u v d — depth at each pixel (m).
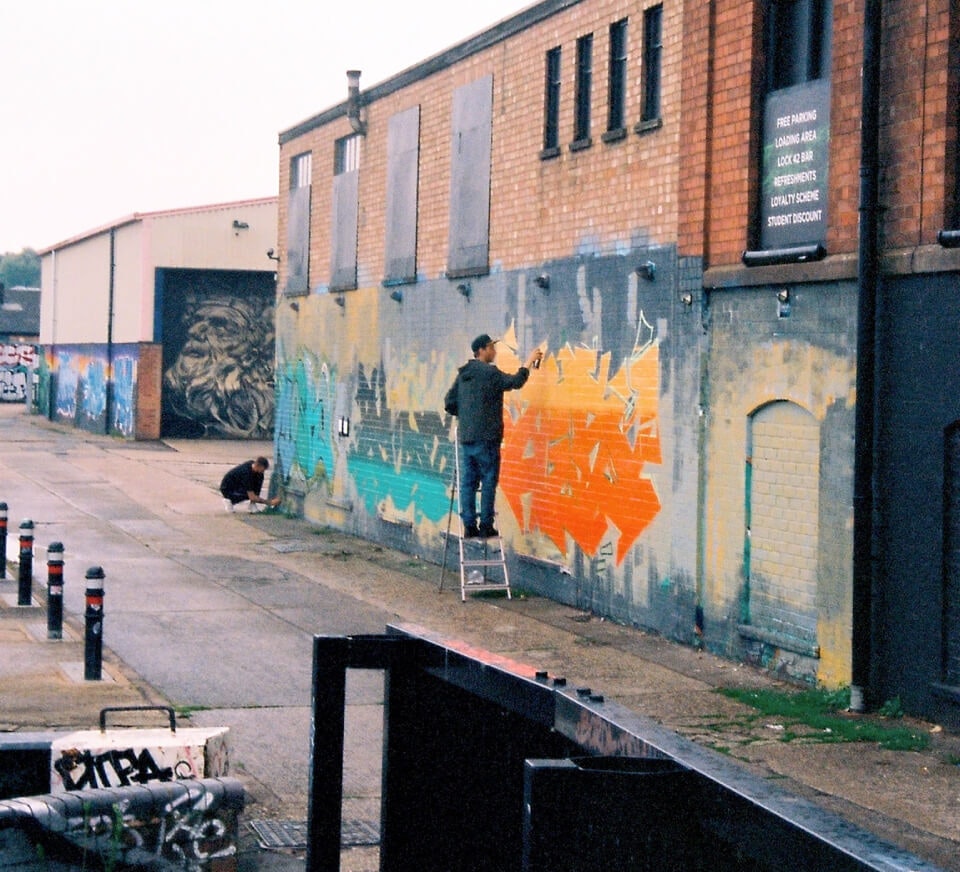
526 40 16.36
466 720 3.35
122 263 45.50
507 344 16.80
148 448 40.47
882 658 10.49
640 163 13.88
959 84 9.98
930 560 10.06
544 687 2.90
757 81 12.14
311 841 3.60
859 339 10.50
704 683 11.44
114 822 5.81
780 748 9.35
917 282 10.19
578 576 15.12
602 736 2.55
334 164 22.88
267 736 9.62
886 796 8.25
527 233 16.30
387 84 20.50
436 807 3.48
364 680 11.51
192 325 44.16
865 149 10.46
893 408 10.41
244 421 44.91
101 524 22.64
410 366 19.72
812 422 11.32
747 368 12.12
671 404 13.27
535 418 16.08
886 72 10.52
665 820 2.13
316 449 23.67
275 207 43.88
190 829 6.04
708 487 12.71
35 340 79.00
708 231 12.73
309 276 24.05
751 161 12.17
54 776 6.35
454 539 18.27
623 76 14.46
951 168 10.01
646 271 13.61
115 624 13.81
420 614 14.75
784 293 11.56
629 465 14.03
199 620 14.20
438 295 18.78
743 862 1.96
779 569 11.73
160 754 6.49
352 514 21.94
